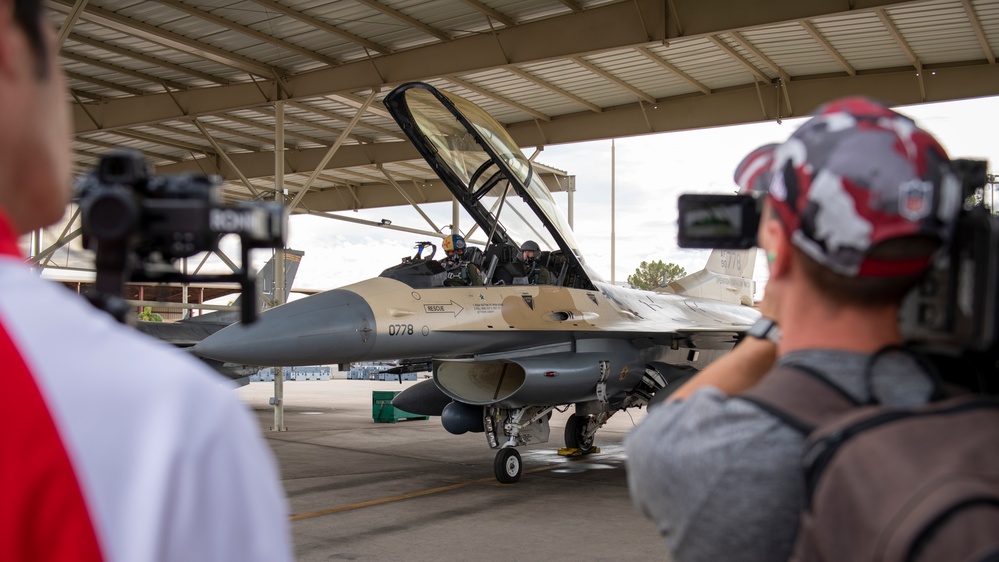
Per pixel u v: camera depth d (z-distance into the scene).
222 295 31.59
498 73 14.79
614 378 10.05
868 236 1.05
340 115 17.30
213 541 0.69
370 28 12.56
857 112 1.15
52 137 0.77
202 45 12.81
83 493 0.65
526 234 10.34
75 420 0.66
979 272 1.06
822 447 0.98
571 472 10.84
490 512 8.04
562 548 6.59
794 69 14.91
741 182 1.43
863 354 1.14
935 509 0.81
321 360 8.38
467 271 9.55
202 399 0.71
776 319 1.42
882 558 0.84
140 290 24.53
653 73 14.97
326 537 6.89
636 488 1.28
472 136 9.24
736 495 1.08
